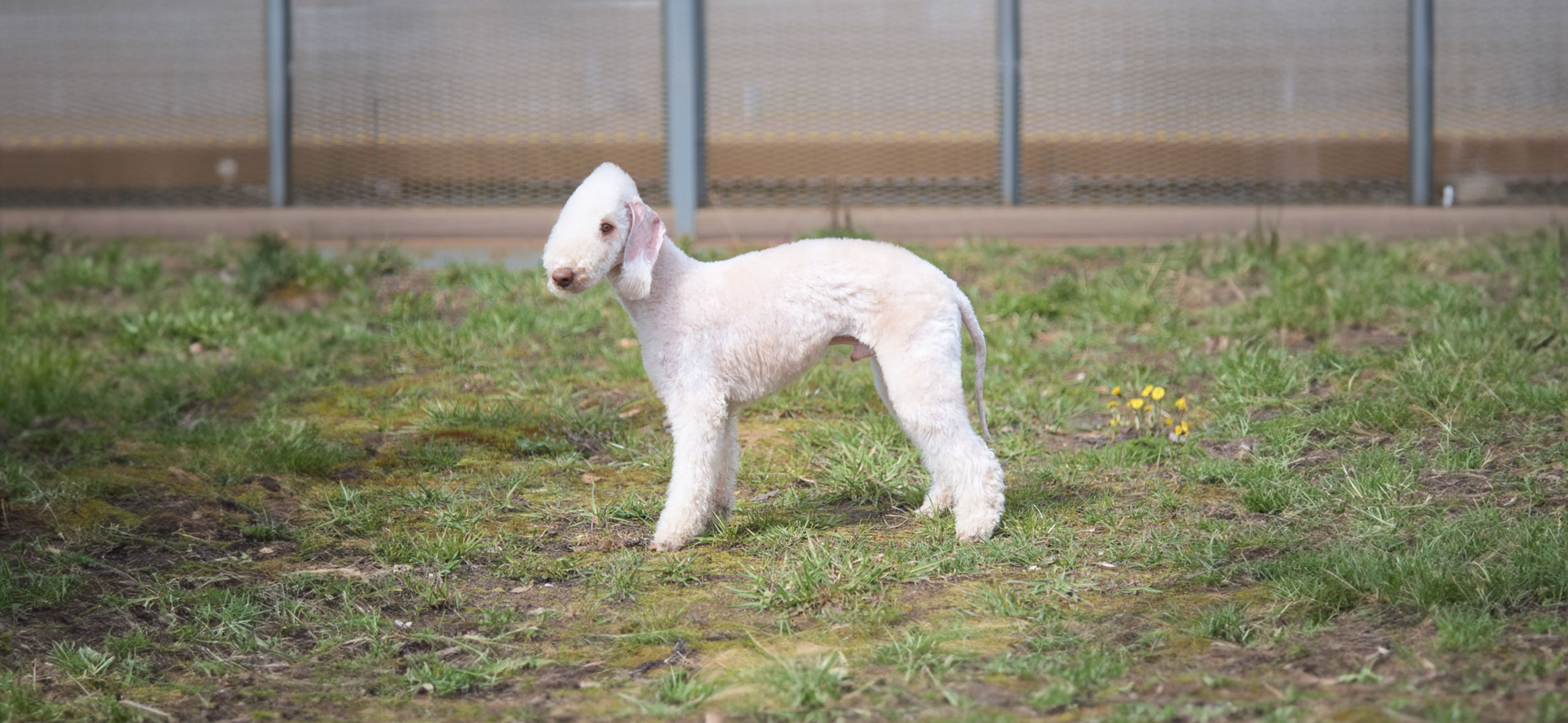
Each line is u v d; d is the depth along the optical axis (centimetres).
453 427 653
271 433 638
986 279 898
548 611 437
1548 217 984
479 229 1005
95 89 1036
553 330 820
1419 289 823
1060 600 425
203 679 391
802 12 995
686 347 471
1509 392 612
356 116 1015
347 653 409
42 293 914
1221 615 394
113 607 443
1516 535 443
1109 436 630
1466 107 998
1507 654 359
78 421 679
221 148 1027
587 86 999
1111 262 930
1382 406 608
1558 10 988
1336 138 1003
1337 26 996
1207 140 1005
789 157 1005
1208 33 996
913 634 395
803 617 422
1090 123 1004
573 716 358
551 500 557
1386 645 373
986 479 478
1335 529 483
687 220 994
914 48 996
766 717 349
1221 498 532
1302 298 818
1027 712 343
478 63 1005
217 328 830
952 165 1005
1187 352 750
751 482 574
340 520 530
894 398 471
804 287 470
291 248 979
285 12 1009
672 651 401
